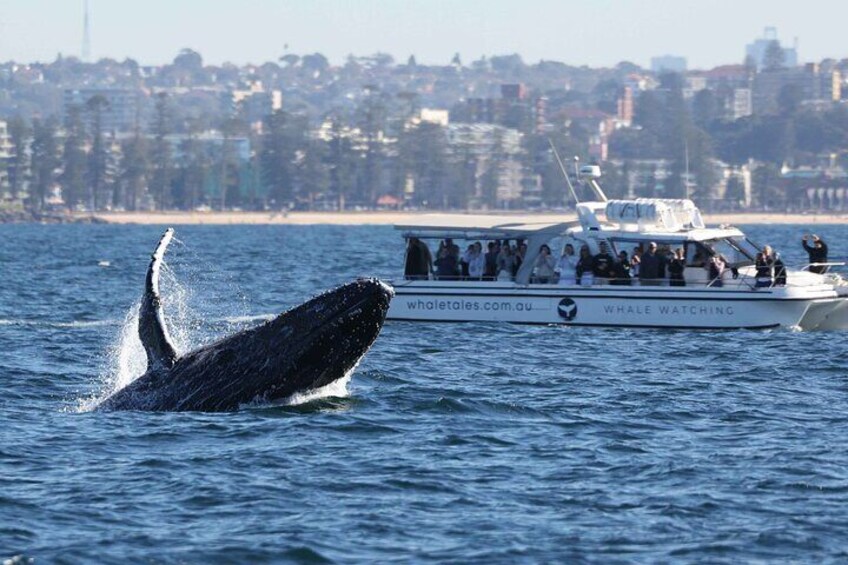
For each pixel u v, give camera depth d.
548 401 77.88
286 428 64.94
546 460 62.31
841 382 86.75
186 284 190.12
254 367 64.75
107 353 98.38
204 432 63.56
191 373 66.25
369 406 71.75
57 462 59.94
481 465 61.12
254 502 54.94
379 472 59.41
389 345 103.12
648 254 116.69
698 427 70.50
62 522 52.22
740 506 55.31
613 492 57.16
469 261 121.00
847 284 120.50
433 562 48.59
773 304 113.94
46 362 92.56
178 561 48.41
